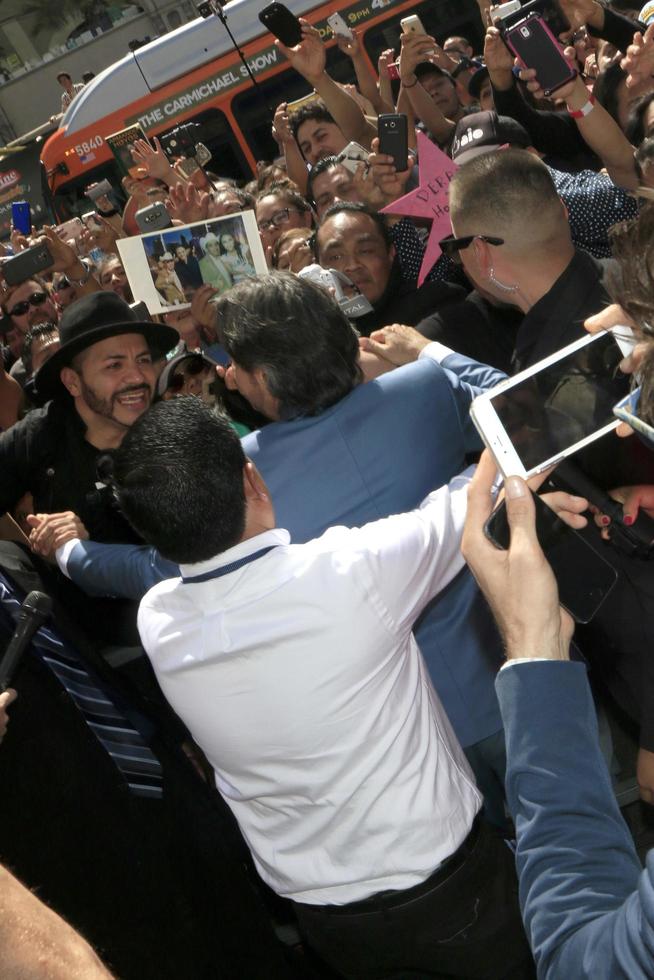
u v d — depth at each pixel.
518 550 1.11
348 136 5.12
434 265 3.54
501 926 1.82
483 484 1.27
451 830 1.77
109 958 2.09
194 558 1.67
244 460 1.71
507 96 4.42
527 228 2.11
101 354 2.89
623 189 3.02
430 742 1.77
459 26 10.10
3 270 4.99
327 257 3.29
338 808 1.73
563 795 1.01
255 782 1.77
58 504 2.96
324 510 1.92
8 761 2.00
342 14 10.02
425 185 3.09
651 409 0.95
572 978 0.93
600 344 1.28
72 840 2.08
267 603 1.65
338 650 1.65
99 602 2.75
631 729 2.39
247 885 2.55
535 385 1.27
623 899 0.97
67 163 10.48
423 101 5.36
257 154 10.33
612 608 1.63
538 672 1.06
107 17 34.41
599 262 2.16
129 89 10.24
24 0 36.53
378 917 1.79
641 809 2.67
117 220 6.71
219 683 1.69
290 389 1.89
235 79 10.15
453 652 2.02
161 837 2.28
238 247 3.47
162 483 1.63
